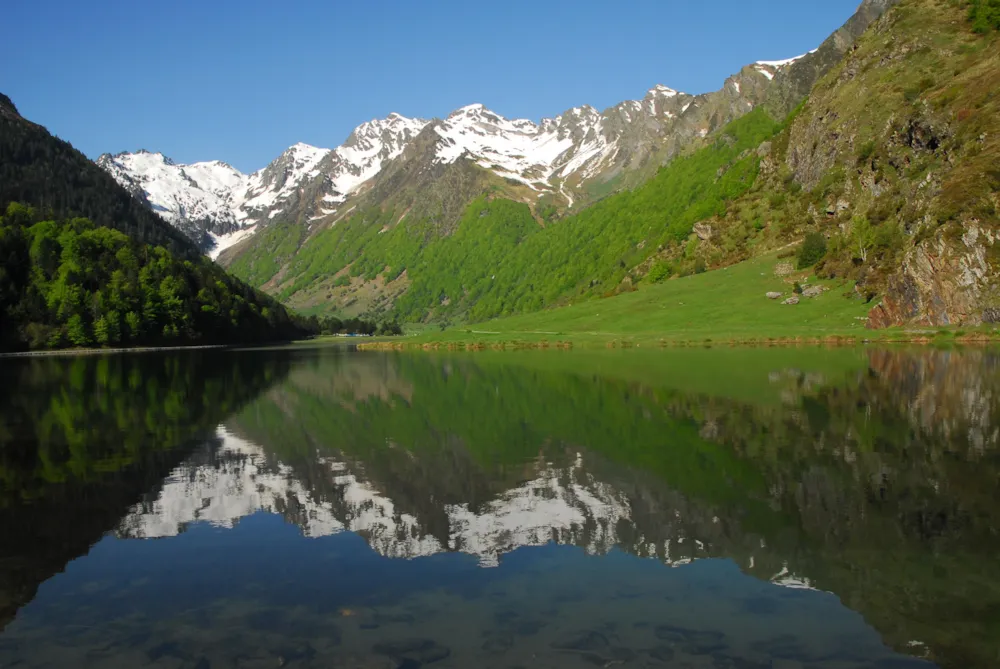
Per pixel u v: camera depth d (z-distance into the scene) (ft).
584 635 41.37
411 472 83.30
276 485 78.33
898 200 378.94
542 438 102.22
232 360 333.83
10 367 290.35
